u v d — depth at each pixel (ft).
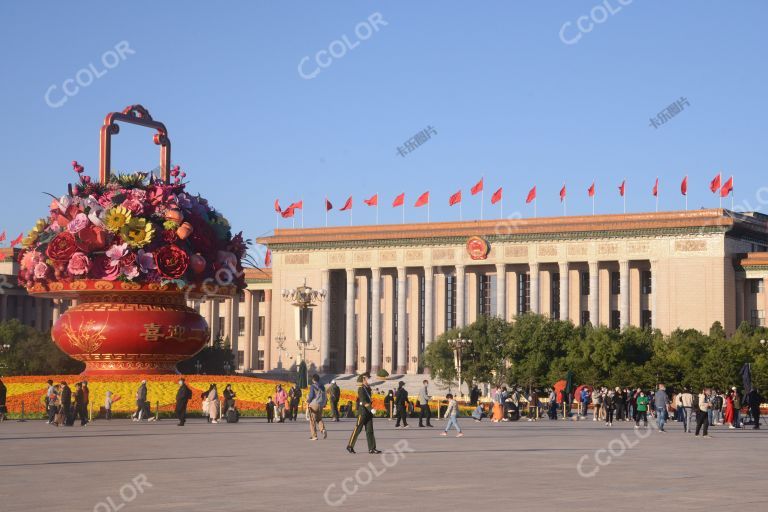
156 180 231.30
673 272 430.61
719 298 422.41
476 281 482.28
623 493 75.25
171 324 226.58
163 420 197.88
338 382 458.91
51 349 377.91
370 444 112.16
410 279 493.36
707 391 160.04
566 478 86.07
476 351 368.89
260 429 167.02
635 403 193.88
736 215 445.37
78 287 222.07
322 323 490.08
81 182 228.22
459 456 109.70
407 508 67.10
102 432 155.74
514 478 85.92
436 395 419.74
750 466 98.68
